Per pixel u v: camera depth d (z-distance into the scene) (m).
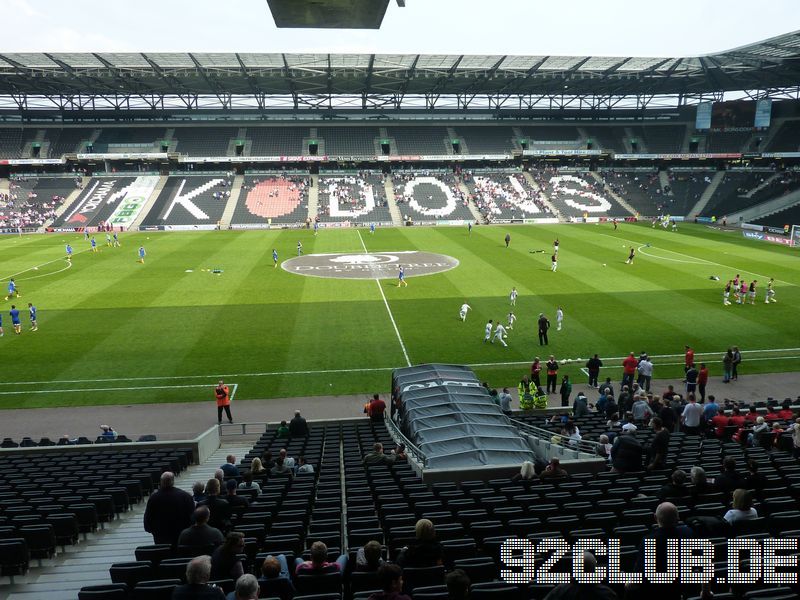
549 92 111.44
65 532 13.28
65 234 86.81
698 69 89.94
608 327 40.62
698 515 11.19
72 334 39.56
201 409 29.11
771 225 89.69
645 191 108.94
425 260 65.00
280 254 69.31
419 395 21.89
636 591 7.80
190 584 7.02
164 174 106.81
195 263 63.50
